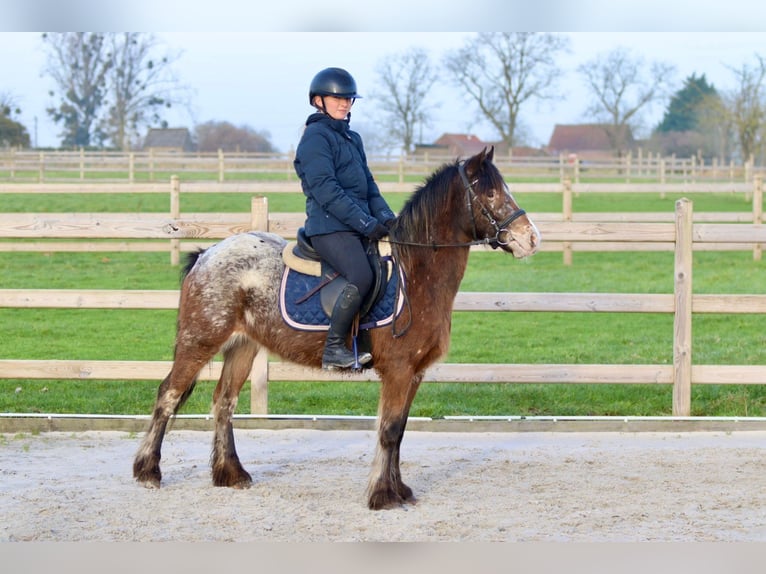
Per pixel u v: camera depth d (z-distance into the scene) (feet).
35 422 24.36
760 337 37.32
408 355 17.72
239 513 17.43
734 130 162.81
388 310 17.63
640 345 36.27
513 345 36.42
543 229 24.81
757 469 20.53
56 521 16.79
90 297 24.86
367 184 18.56
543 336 38.42
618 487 19.15
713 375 24.98
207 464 21.24
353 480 19.88
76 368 24.93
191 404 27.45
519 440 23.66
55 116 187.62
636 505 17.87
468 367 24.94
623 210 87.56
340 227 17.58
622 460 21.42
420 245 17.75
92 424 24.43
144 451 19.25
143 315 43.37
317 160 17.48
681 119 273.13
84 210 79.05
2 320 41.39
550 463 21.21
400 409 17.81
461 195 17.76
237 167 115.44
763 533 16.22
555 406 27.02
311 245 18.13
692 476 19.97
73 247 51.42
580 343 36.88
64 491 18.67
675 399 25.09
